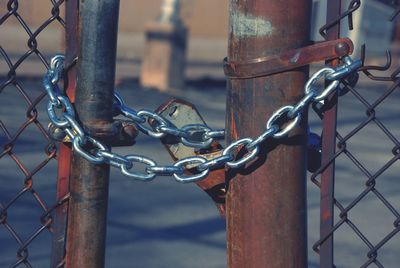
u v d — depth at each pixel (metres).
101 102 2.31
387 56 2.29
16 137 2.76
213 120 14.98
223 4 36.28
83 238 2.40
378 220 8.84
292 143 2.28
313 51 2.22
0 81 16.03
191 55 29.17
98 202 2.38
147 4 33.78
